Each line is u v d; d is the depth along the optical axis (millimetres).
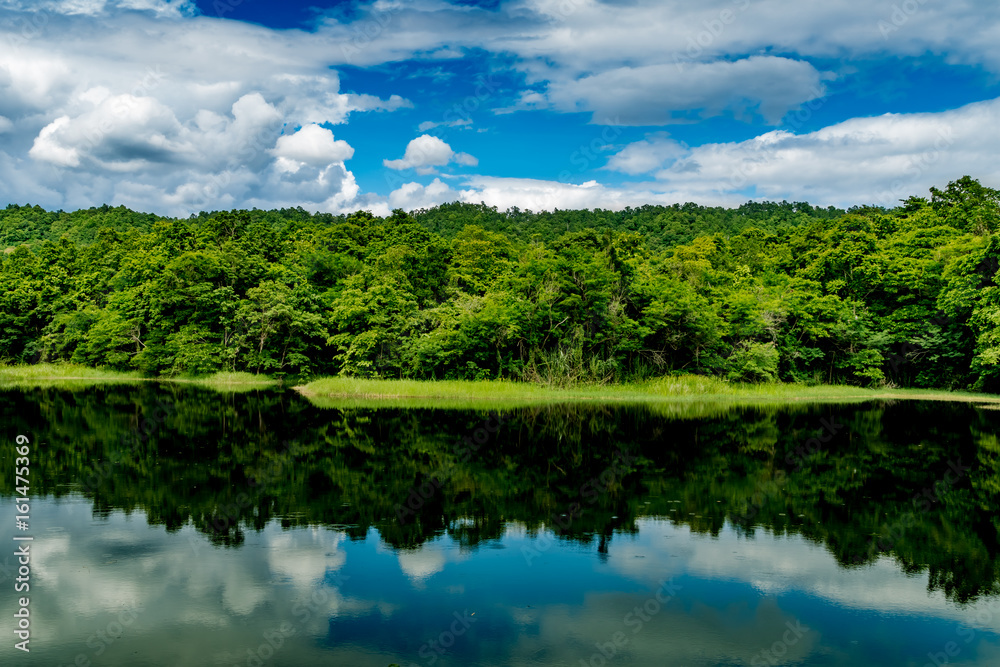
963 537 11891
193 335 46625
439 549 11180
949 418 28000
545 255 41906
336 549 11117
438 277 56562
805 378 43719
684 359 41875
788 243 67250
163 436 21859
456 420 26328
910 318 45031
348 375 42875
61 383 43844
